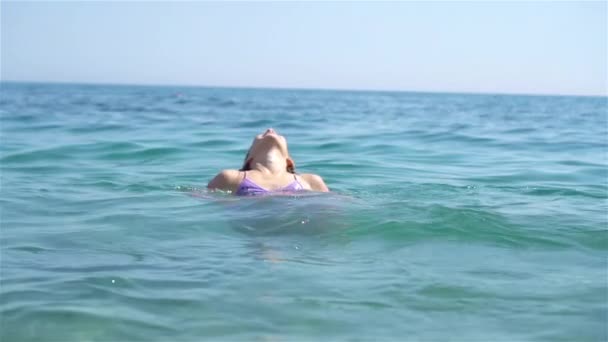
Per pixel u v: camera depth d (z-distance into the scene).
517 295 3.75
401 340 3.12
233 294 3.70
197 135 14.09
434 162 10.43
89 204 6.38
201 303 3.56
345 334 3.19
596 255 4.66
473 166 10.03
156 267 4.21
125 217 5.72
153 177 8.45
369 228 5.14
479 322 3.36
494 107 47.31
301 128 17.28
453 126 19.55
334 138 13.95
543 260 4.50
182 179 8.34
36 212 6.03
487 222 5.39
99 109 26.98
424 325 3.31
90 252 4.61
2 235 5.13
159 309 3.48
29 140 12.30
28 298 3.63
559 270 4.26
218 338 3.13
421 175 8.98
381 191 7.35
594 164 10.41
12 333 3.19
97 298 3.64
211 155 10.76
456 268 4.24
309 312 3.45
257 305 3.54
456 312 3.48
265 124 18.81
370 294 3.72
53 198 6.73
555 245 4.88
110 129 15.34
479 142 13.80
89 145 11.52
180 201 6.41
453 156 11.24
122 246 4.77
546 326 3.31
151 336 3.16
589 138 15.41
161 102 40.09
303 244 4.77
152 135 13.82
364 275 4.05
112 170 8.99
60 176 8.34
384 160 10.48
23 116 20.05
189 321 3.33
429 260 4.42
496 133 16.59
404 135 15.07
